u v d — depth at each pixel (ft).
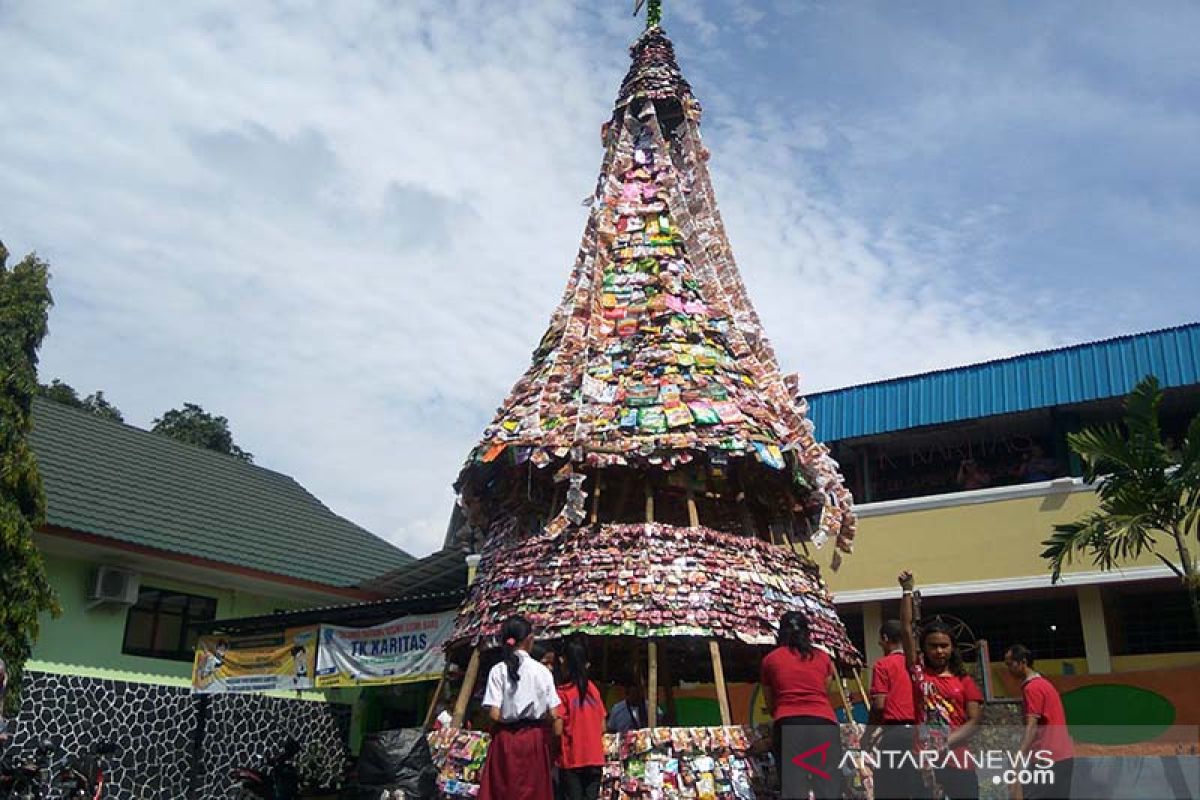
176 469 91.81
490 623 38.60
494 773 29.48
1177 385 61.26
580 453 38.88
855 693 60.34
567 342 43.21
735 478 42.63
